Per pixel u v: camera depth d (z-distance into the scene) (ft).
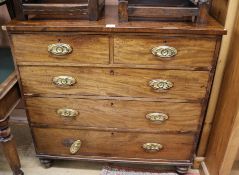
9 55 4.34
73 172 4.54
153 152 4.17
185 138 3.98
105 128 3.97
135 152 4.21
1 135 3.66
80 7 3.25
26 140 5.25
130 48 3.22
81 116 3.87
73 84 3.57
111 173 4.48
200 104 3.62
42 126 4.04
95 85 3.56
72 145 4.06
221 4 3.55
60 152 4.32
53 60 3.39
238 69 3.28
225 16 3.42
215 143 4.05
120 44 3.20
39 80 3.58
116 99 3.66
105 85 3.55
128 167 4.61
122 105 3.71
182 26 3.09
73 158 4.36
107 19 3.40
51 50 3.28
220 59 3.70
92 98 3.68
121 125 3.92
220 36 3.06
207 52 3.19
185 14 3.14
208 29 3.00
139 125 3.89
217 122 4.00
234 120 3.38
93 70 3.43
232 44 3.49
